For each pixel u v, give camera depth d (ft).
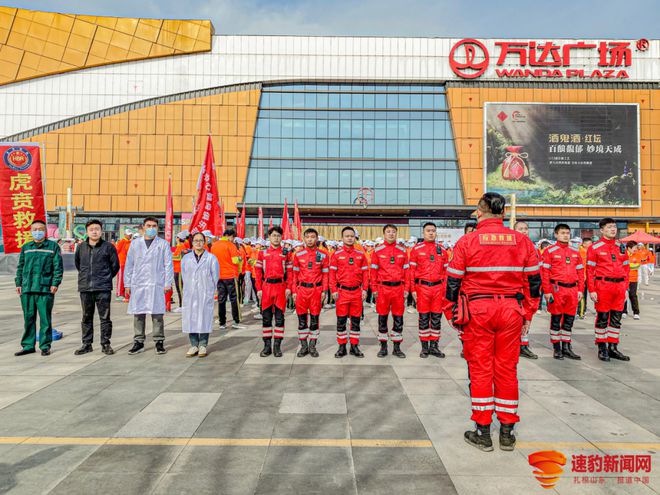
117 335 26.17
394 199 137.18
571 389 16.15
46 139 136.46
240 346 23.59
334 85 139.23
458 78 137.80
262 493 8.88
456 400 14.78
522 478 9.60
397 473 9.76
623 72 137.80
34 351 21.71
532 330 29.37
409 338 26.61
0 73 135.03
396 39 138.72
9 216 25.20
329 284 21.47
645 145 137.90
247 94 137.59
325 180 137.80
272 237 21.11
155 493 8.86
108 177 136.98
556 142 136.36
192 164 137.39
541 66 138.10
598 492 9.04
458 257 11.96
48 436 11.64
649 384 16.84
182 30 137.08
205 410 13.64
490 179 135.95
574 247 32.35
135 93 137.28
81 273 21.40
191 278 20.85
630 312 38.58
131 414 13.26
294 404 14.26
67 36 135.95
